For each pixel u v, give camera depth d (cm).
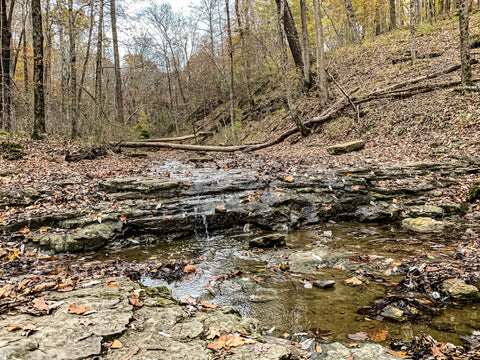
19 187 652
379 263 427
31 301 288
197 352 219
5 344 211
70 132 1554
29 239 481
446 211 620
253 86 2856
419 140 1068
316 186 744
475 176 726
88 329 239
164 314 274
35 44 1241
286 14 2072
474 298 315
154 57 3653
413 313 297
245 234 614
